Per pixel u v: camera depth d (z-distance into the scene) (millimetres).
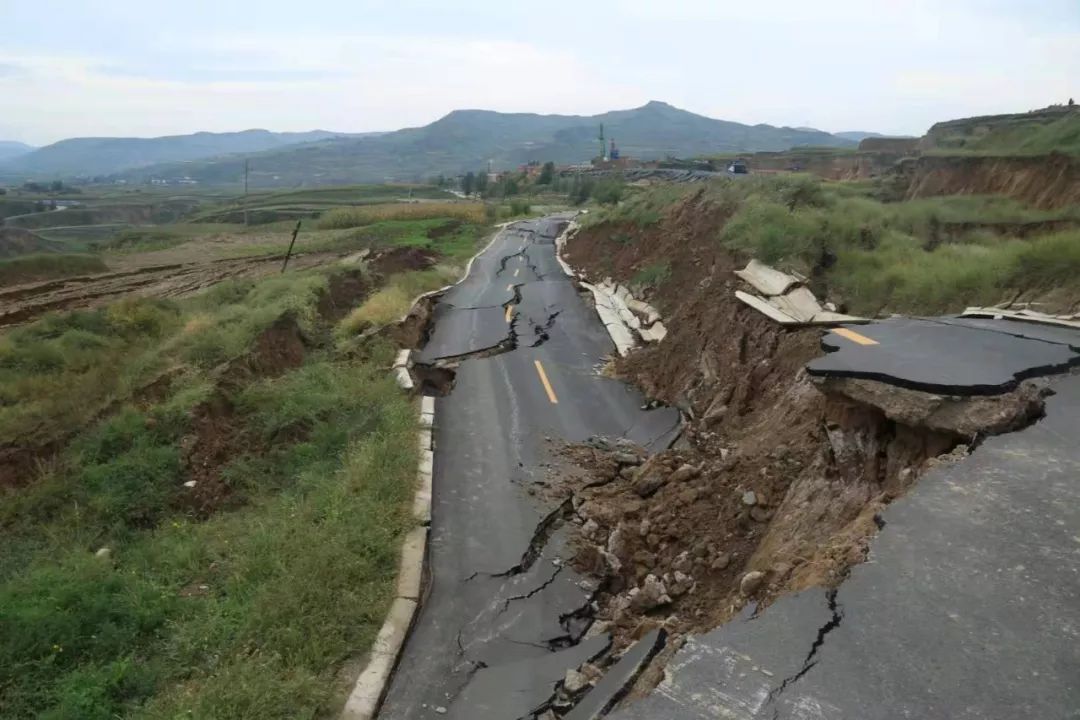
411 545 7254
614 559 7285
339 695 5199
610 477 9227
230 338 12352
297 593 6062
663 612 6434
